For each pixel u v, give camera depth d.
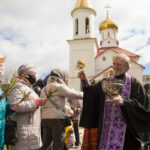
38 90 4.71
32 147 3.09
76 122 6.52
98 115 3.12
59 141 3.72
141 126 2.70
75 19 30.02
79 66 3.19
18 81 3.31
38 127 3.30
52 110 3.78
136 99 2.85
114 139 2.80
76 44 28.88
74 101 6.52
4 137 2.99
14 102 3.00
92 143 4.17
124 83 2.97
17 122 3.13
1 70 3.04
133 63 26.72
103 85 2.82
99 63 28.83
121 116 2.87
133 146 2.79
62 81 4.07
